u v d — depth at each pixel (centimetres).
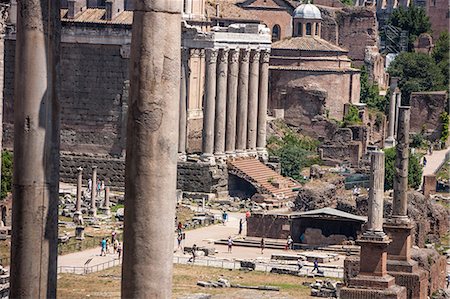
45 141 4706
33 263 4722
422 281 14862
